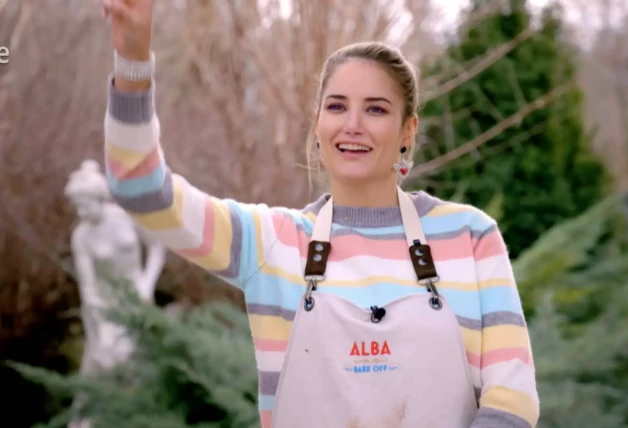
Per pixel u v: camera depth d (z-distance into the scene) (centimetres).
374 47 158
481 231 154
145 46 134
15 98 619
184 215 144
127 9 131
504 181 507
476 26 507
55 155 652
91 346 460
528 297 389
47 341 644
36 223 638
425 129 496
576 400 306
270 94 419
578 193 532
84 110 673
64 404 561
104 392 341
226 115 449
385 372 140
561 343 336
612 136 1177
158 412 328
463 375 142
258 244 152
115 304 357
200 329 367
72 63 674
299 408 142
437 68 498
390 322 142
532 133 515
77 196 466
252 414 301
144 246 631
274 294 150
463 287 148
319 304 144
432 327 142
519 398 140
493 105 505
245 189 444
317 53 396
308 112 400
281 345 147
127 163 138
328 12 396
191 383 330
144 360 349
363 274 148
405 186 465
